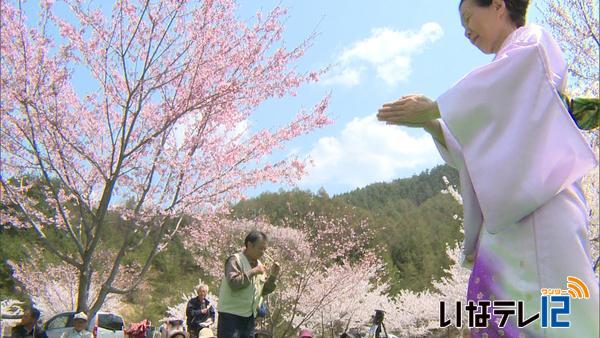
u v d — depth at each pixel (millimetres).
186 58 9625
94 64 9461
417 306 27281
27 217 9523
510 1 1566
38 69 8938
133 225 10117
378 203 66625
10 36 8727
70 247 22547
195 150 10641
